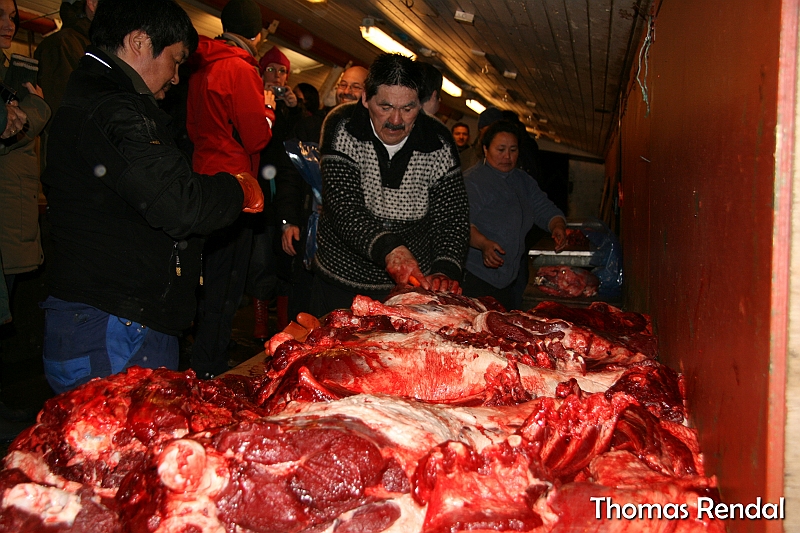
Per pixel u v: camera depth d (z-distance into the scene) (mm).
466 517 1219
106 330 2152
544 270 5289
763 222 1075
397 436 1278
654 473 1418
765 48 1076
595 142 14469
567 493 1291
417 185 3150
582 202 18219
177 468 1110
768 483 1047
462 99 13297
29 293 5105
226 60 3783
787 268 1016
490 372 1754
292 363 1742
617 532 1252
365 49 9992
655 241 2883
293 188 4785
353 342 1896
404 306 2359
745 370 1190
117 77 2104
